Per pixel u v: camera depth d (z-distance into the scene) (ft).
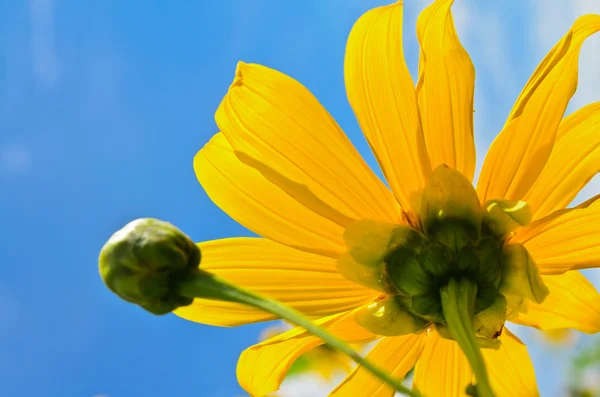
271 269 1.31
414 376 1.34
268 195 1.31
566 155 1.29
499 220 1.28
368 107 1.28
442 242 1.28
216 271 1.31
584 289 1.32
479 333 1.28
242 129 1.28
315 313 1.30
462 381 1.33
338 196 1.29
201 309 1.31
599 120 1.28
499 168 1.29
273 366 1.31
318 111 1.29
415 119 1.28
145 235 1.20
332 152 1.29
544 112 1.27
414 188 1.29
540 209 1.29
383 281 1.29
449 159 1.29
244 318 1.31
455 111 1.28
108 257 1.21
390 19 1.27
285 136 1.28
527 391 1.34
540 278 1.27
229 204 1.31
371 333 1.31
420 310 1.28
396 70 1.27
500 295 1.28
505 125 1.28
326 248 1.30
